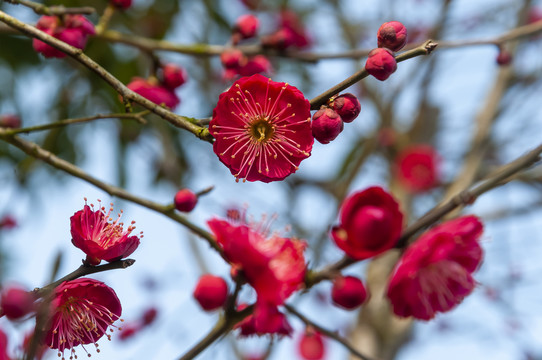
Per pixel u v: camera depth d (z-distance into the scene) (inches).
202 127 15.8
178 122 15.8
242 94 15.9
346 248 14.9
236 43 20.7
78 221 15.5
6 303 14.2
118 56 22.8
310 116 15.8
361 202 15.0
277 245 15.1
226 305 14.9
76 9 17.3
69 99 22.9
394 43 15.6
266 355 16.8
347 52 20.6
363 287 14.7
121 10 20.0
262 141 16.0
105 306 15.3
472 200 15.0
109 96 23.0
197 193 17.3
